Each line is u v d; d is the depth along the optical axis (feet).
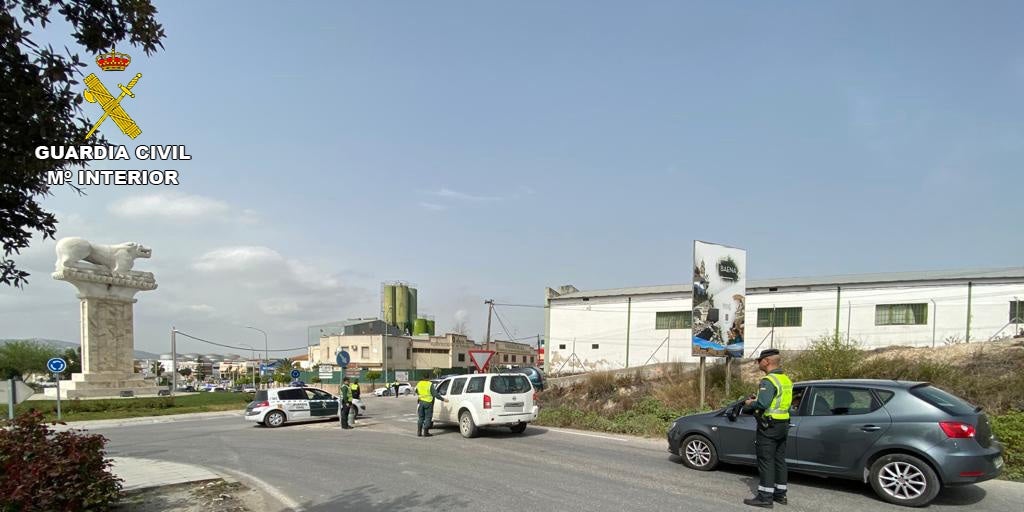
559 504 25.05
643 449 40.86
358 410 75.15
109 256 128.36
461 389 51.37
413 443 46.19
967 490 26.89
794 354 70.64
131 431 67.77
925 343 91.30
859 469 25.63
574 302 131.44
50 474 21.15
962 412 24.48
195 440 54.90
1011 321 86.38
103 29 13.30
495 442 45.68
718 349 62.44
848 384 27.32
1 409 91.09
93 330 123.85
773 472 24.22
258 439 53.83
